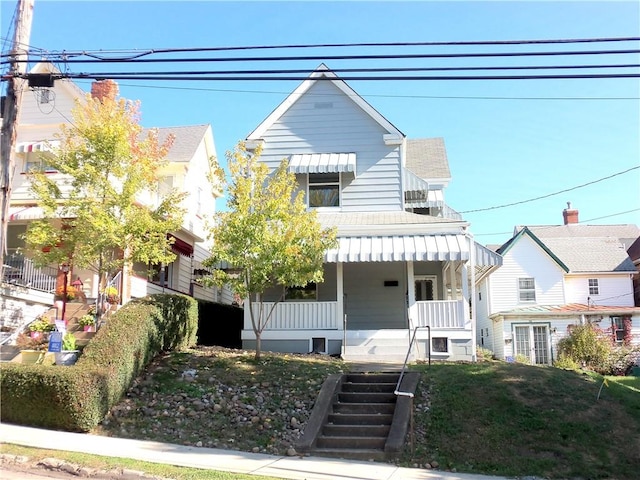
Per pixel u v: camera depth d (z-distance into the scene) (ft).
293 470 31.83
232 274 54.19
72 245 52.70
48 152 69.72
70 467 29.55
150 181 57.82
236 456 34.19
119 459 31.14
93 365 40.73
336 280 70.38
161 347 51.31
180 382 45.21
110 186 53.26
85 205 51.78
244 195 50.47
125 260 53.16
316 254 51.24
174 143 92.12
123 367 42.68
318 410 41.19
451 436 37.81
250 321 64.03
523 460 35.04
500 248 123.95
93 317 56.18
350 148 73.05
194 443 36.52
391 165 72.33
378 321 69.82
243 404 42.16
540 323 104.01
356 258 60.44
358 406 42.52
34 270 58.54
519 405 41.01
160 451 33.88
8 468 29.81
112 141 53.42
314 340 62.80
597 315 102.78
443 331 60.70
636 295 119.14
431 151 96.32
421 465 34.78
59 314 59.36
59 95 75.51
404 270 70.79
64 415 37.47
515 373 47.19
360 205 71.72
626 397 43.91
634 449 36.73
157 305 51.21
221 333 76.38
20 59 39.06
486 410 40.47
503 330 104.99
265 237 49.32
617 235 141.18
